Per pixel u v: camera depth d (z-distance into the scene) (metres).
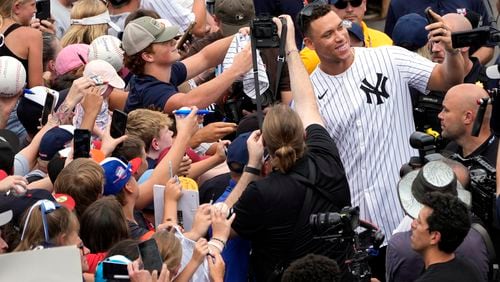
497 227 13.78
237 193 13.96
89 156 14.05
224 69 17.70
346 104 15.95
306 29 15.93
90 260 12.88
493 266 13.41
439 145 16.81
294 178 13.56
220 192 15.45
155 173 14.56
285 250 13.60
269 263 13.73
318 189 13.59
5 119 16.16
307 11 15.85
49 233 12.22
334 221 12.84
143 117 15.55
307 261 11.88
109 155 14.76
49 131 14.88
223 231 13.36
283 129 13.47
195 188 14.48
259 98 14.87
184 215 14.21
